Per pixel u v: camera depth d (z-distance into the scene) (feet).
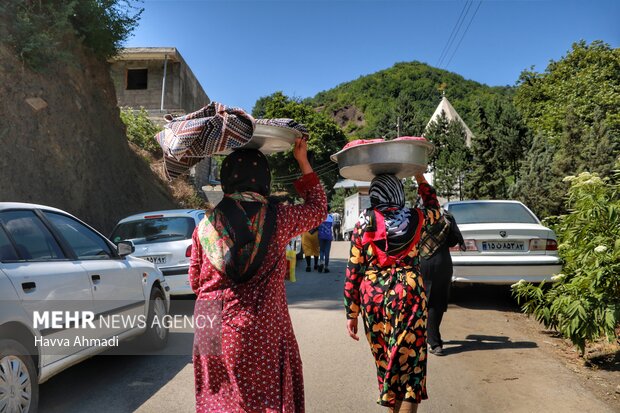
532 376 15.37
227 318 7.70
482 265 23.84
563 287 17.54
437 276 17.34
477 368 16.26
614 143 85.81
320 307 26.81
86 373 16.48
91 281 14.65
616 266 15.92
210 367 7.86
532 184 85.87
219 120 7.36
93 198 43.27
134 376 16.11
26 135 36.70
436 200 11.71
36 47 37.55
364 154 10.29
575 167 83.61
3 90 35.47
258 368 7.60
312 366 16.70
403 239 10.73
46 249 13.71
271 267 7.93
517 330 21.12
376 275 10.87
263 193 8.33
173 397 14.15
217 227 7.93
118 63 96.48
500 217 27.17
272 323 7.78
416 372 10.37
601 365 16.40
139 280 17.89
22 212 13.73
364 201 85.40
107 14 47.85
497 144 102.01
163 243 25.80
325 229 43.75
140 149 70.64
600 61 144.36
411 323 10.44
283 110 170.09
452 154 114.01
